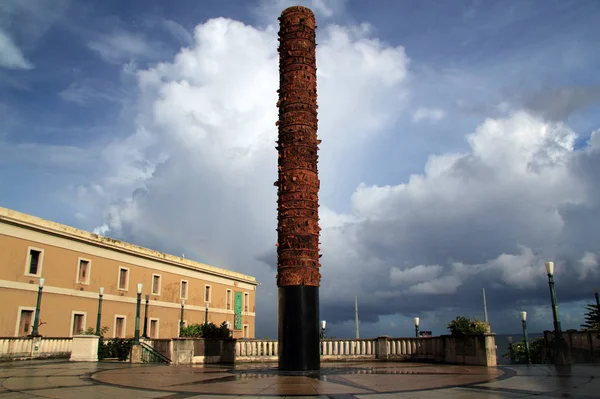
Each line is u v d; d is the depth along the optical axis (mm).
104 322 45125
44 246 39562
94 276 44531
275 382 14609
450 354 23828
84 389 12938
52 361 27859
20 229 37531
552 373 16344
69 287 41531
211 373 18109
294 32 22891
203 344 26062
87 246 44031
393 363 24500
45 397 11422
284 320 20453
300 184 21531
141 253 50812
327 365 22859
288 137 22062
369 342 27547
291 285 20703
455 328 23266
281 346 20250
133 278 49781
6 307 35812
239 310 70688
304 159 21797
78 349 28766
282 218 21484
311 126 22297
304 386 13531
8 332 35750
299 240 21047
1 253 35906
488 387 12727
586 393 11469
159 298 53562
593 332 23406
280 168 22062
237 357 27531
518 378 14867
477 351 21906
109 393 12117
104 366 22703
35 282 38344
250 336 73500
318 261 21406
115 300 46812
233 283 69812
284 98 22531
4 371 19219
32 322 37906
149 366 22797
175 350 25547
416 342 26312
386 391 12242
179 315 56688
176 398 11289
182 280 58250
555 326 21344
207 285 63438
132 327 48844
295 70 22547
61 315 40438
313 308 20641
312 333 20328
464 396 11203
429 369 19266
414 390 12344
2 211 36094
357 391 12328
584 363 21688
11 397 11430
